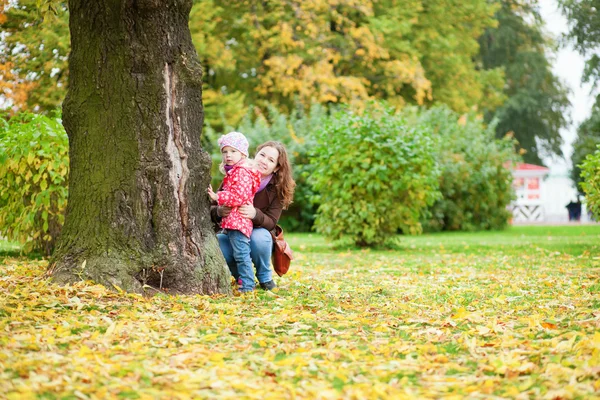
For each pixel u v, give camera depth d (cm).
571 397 342
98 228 636
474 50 3416
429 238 1903
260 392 353
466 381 387
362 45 2812
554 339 461
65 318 506
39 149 1008
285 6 2853
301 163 2309
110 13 632
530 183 3953
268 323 528
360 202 1445
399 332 516
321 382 375
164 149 645
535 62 4528
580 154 3694
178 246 648
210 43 2583
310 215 2311
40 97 2020
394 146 1398
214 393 353
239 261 710
